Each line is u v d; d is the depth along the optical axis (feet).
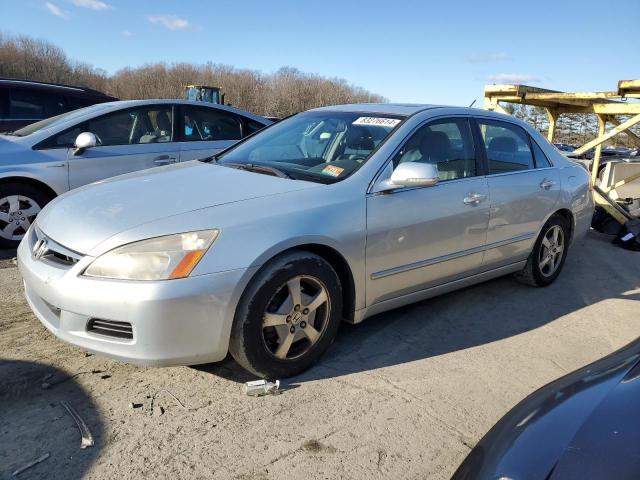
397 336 12.03
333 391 9.55
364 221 10.35
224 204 9.37
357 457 7.89
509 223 13.66
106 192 10.34
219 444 7.95
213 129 21.39
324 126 12.97
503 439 5.69
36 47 293.84
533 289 15.76
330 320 10.09
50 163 17.52
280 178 10.82
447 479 7.58
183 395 9.14
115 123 19.11
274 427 8.41
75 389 9.11
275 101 280.31
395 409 9.13
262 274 9.03
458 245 12.33
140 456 7.61
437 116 12.65
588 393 6.07
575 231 16.29
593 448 5.14
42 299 9.12
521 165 14.56
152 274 8.30
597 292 15.96
